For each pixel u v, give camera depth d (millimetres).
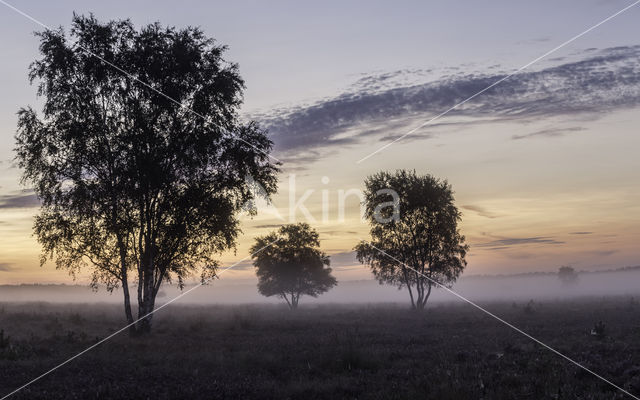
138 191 26891
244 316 42000
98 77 27328
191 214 28547
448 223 52469
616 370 12570
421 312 45906
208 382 11875
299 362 15117
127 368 14023
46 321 34188
